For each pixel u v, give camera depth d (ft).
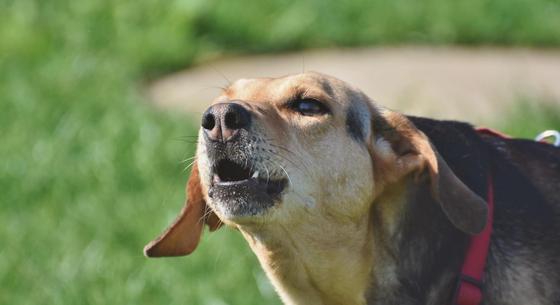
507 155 27.66
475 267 26.20
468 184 26.76
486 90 54.19
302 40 62.90
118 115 49.39
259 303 36.04
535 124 46.24
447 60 59.57
